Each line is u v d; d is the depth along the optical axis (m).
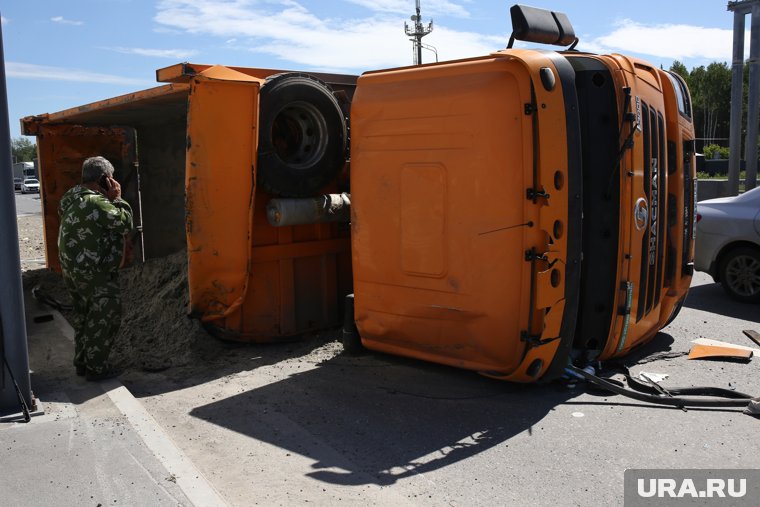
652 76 5.67
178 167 8.79
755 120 14.57
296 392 5.22
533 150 4.53
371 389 5.27
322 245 6.59
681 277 6.46
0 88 4.28
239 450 4.22
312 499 3.59
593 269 5.22
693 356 6.03
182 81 6.11
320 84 6.23
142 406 4.79
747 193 8.59
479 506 3.51
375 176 5.32
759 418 4.63
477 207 4.75
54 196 9.74
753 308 8.16
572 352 5.38
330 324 6.73
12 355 4.46
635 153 5.14
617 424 4.57
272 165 5.89
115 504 3.33
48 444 4.00
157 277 7.77
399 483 3.77
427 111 4.95
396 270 5.28
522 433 4.44
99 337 5.12
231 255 5.83
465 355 5.10
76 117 8.61
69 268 5.06
